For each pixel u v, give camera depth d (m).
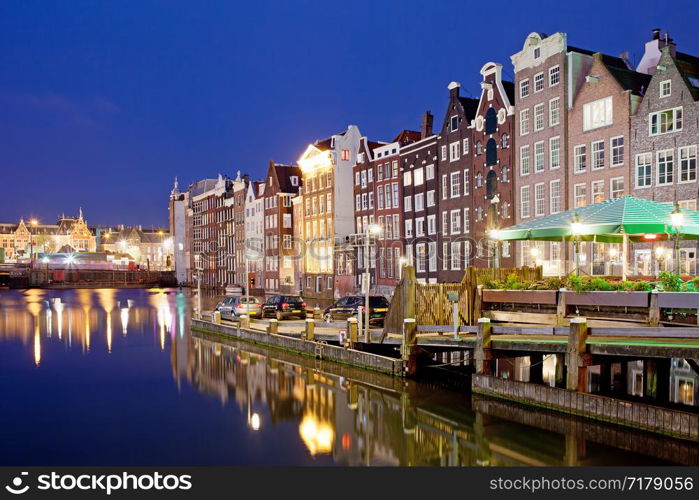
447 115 56.38
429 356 23.38
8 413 20.08
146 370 27.81
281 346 32.03
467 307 23.86
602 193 40.72
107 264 147.25
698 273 34.66
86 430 18.03
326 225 76.81
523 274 25.50
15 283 131.25
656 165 37.25
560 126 43.62
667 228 19.28
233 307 44.44
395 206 65.12
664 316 17.41
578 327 16.55
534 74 46.03
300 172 91.81
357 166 72.31
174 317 55.53
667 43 44.19
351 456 15.36
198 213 127.88
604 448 14.84
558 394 16.81
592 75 41.72
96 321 51.56
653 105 37.50
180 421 18.98
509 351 20.00
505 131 49.00
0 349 34.72
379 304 34.12
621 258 38.66
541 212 45.44
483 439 15.95
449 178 56.03
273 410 20.12
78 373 27.17
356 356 25.80
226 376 26.08
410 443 16.19
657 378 19.78
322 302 70.12
